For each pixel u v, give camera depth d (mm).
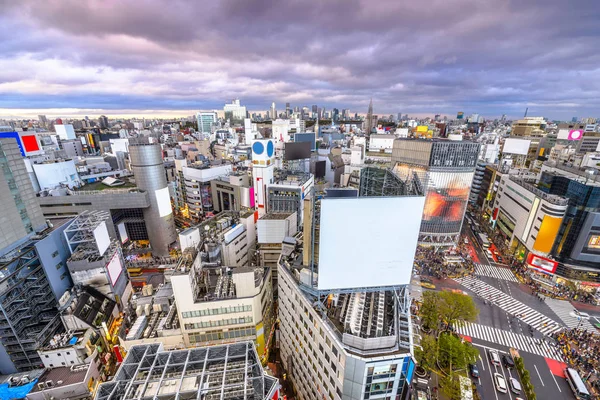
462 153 107500
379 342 36562
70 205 105438
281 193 106938
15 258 59000
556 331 76500
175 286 51719
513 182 123250
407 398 39000
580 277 91000
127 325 60844
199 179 143125
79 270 69625
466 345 62656
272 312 70062
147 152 108625
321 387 44438
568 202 92312
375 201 39312
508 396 58094
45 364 56031
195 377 34844
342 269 42469
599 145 144000
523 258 106000
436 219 115938
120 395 33375
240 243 84625
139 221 118562
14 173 63406
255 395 32875
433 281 98375
